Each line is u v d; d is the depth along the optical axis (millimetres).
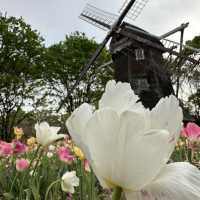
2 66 33281
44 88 36375
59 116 22031
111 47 22750
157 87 20750
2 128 33656
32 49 33750
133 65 21547
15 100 33750
